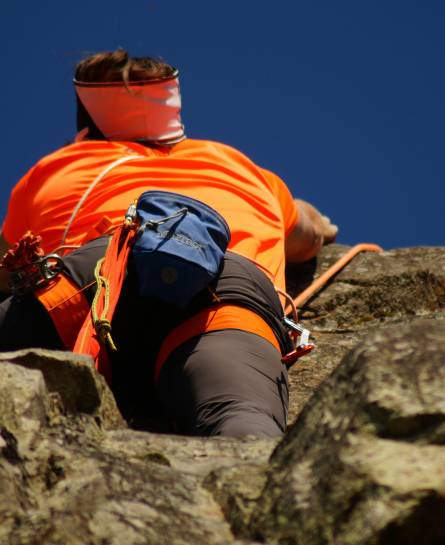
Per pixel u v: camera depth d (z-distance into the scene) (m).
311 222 14.42
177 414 9.12
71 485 6.08
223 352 9.12
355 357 6.12
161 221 9.61
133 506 5.85
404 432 5.59
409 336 6.14
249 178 12.16
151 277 9.32
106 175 11.56
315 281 14.21
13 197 12.30
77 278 9.65
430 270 14.87
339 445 5.64
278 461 6.08
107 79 12.63
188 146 12.51
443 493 5.19
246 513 5.80
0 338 9.66
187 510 5.93
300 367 11.53
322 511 5.41
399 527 5.16
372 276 14.48
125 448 6.71
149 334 9.56
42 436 6.41
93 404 6.94
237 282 9.72
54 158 12.02
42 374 6.75
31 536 5.61
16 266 9.62
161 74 12.72
